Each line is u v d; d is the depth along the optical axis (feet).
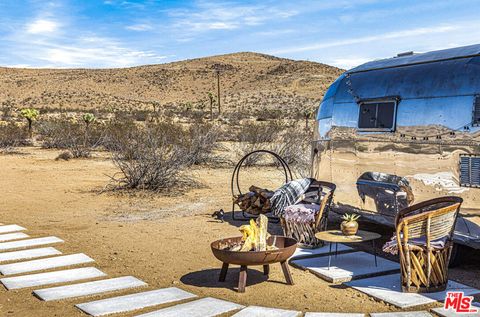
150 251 26.61
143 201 40.45
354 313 18.30
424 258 19.83
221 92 361.30
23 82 381.19
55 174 54.85
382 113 25.84
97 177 52.85
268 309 18.63
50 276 22.52
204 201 40.45
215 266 24.12
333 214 34.40
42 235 29.94
